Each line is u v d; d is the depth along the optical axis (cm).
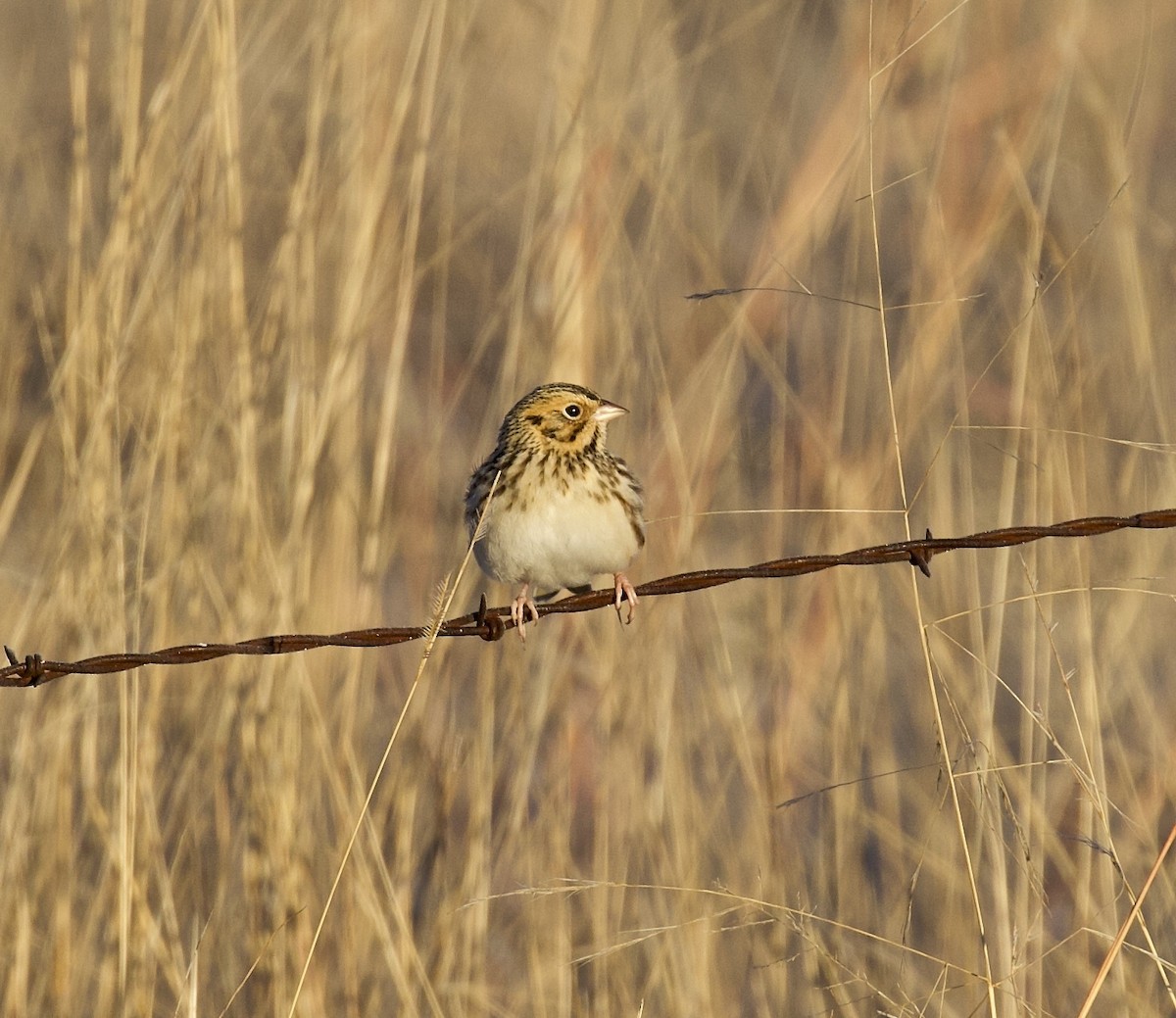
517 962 1160
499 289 1650
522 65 1659
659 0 1379
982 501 1436
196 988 963
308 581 1122
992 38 1639
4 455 1237
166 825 1105
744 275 1564
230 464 1170
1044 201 1200
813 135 1689
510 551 1004
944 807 1165
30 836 1068
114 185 1134
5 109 1538
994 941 1075
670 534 1236
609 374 1248
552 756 1193
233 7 1145
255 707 1091
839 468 1271
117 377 1096
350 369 1170
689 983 1073
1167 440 1209
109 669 844
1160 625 1309
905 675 1363
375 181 1173
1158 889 1088
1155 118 1753
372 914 1037
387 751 873
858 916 1161
